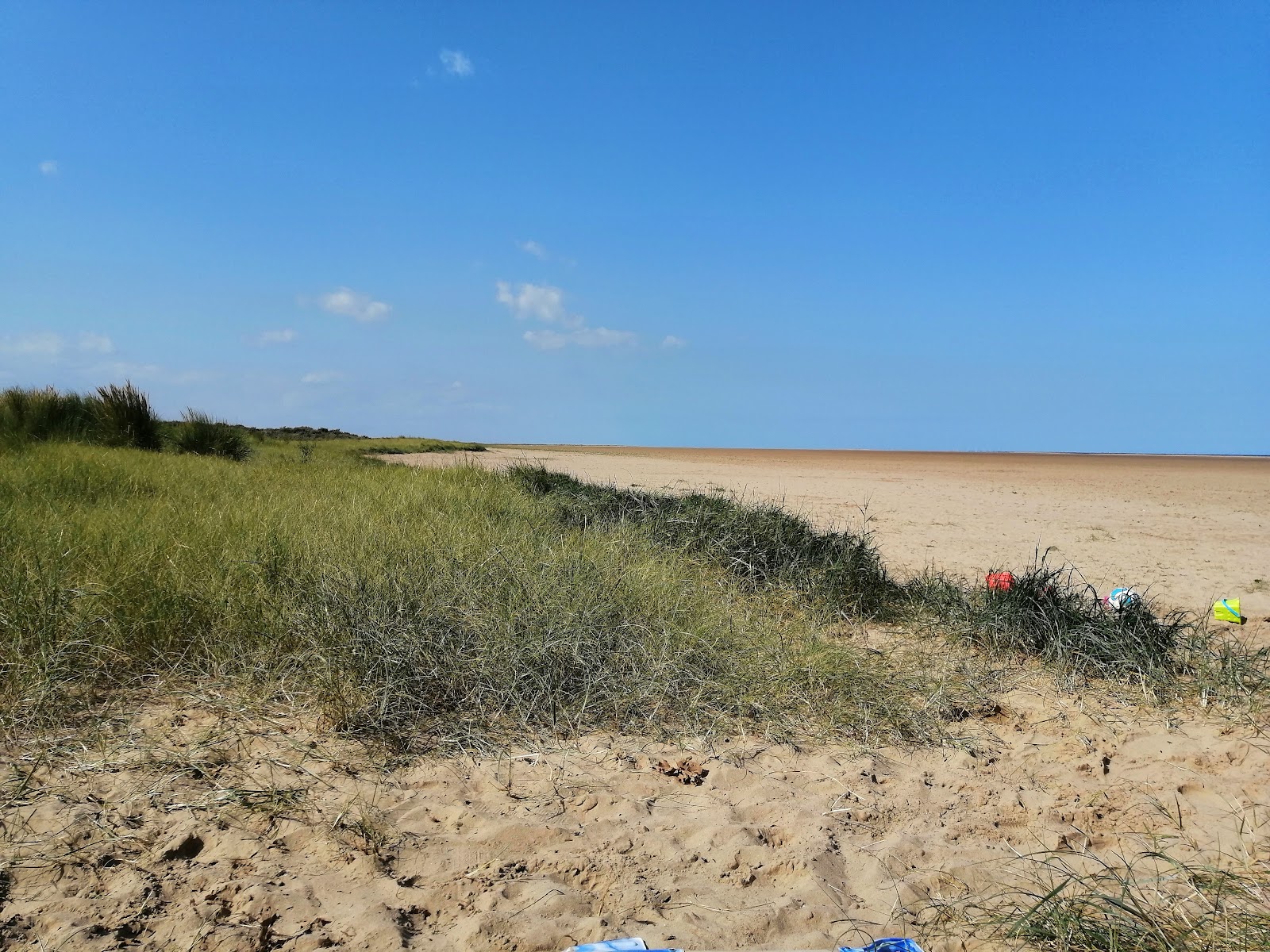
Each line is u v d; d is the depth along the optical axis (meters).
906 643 5.93
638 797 3.45
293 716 3.96
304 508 7.37
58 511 6.37
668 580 5.96
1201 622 6.68
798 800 3.48
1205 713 4.77
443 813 3.21
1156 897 2.77
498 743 3.90
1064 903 2.71
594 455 49.34
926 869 2.98
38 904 2.49
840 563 7.02
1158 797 3.62
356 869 2.77
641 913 2.63
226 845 2.88
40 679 3.81
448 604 4.88
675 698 4.48
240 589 4.88
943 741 4.23
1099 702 4.94
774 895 2.78
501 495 9.30
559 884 2.78
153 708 3.93
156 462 10.84
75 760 3.39
